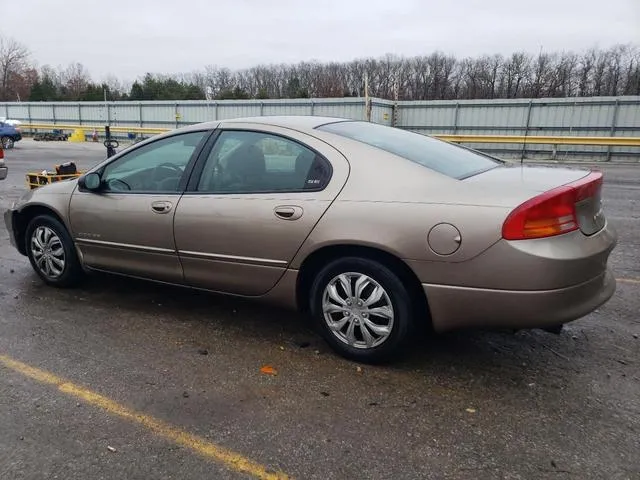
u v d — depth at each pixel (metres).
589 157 20.36
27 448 2.44
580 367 3.21
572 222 2.81
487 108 22.61
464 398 2.87
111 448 2.44
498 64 61.19
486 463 2.34
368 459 2.37
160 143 3.99
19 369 3.18
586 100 20.61
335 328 3.32
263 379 3.08
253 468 2.31
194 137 3.86
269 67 76.69
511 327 2.86
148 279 4.09
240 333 3.74
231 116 28.75
